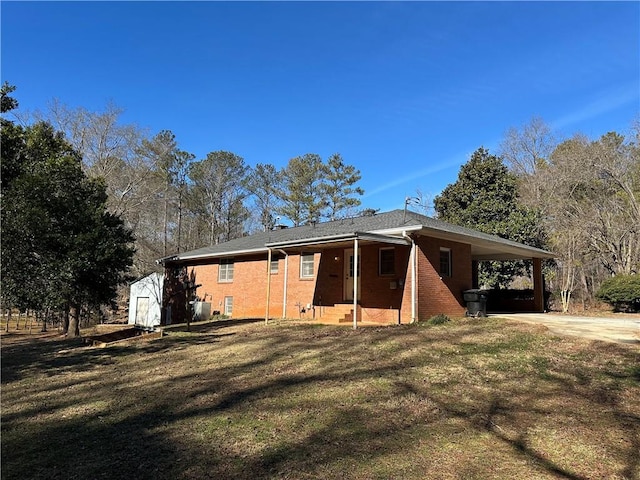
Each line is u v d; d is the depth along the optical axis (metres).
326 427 4.79
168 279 24.98
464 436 4.49
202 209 43.56
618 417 5.04
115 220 16.09
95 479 3.63
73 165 13.93
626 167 26.95
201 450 4.22
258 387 6.63
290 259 17.77
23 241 11.20
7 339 18.45
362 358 8.37
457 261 15.13
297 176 41.88
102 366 9.10
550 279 25.69
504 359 8.01
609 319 14.52
